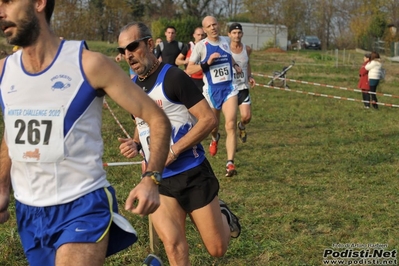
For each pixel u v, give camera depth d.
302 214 6.45
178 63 11.61
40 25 2.75
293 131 12.71
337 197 7.27
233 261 5.15
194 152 4.20
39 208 2.81
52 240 2.83
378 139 11.83
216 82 8.22
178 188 4.12
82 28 29.03
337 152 10.28
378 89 23.69
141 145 4.32
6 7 2.68
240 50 9.19
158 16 50.84
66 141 2.74
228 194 7.33
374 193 7.50
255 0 54.78
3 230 5.68
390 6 51.47
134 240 2.96
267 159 9.53
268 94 20.52
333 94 21.17
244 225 6.05
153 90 4.17
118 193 7.11
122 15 38.38
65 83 2.74
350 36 58.44
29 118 2.75
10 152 2.85
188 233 5.73
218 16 55.31
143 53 4.12
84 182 2.81
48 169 2.76
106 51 32.72
